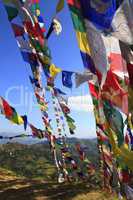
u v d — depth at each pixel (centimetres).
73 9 575
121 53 549
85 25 552
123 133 567
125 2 515
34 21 1095
